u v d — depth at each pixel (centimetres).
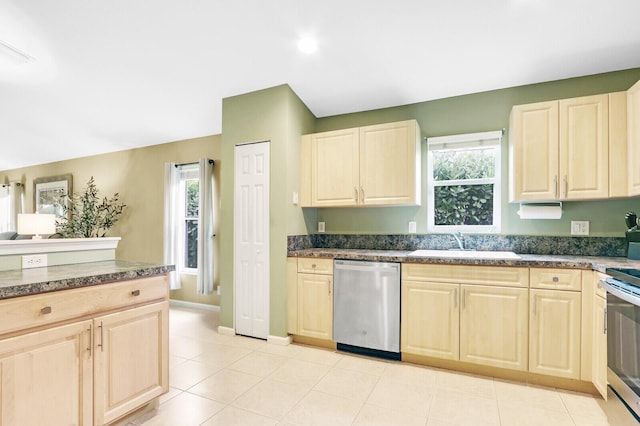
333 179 318
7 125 435
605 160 228
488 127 296
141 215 481
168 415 188
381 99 324
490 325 233
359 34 243
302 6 220
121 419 177
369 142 304
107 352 162
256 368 251
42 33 255
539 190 245
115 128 432
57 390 143
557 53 244
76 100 364
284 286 303
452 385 224
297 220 324
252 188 322
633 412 145
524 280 225
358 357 273
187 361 264
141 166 484
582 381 214
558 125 240
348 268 279
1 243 167
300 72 293
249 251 321
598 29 218
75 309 150
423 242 313
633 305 146
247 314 321
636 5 198
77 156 542
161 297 192
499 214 293
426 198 316
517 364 226
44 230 215
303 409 195
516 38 233
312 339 300
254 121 323
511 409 195
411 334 256
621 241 250
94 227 503
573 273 213
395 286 262
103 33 255
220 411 192
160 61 290
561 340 215
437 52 255
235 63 287
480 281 236
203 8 227
